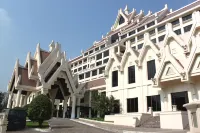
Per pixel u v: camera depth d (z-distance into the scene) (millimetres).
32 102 19219
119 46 54000
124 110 30719
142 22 67625
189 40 24172
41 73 30188
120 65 33438
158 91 26469
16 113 18141
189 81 21453
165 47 24688
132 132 15391
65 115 34750
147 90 28125
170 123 18797
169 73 23578
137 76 30188
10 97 33469
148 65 29047
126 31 70750
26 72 32781
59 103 51031
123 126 21125
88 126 20906
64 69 32031
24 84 30578
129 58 32625
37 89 31094
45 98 19562
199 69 20625
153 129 17719
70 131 16547
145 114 23328
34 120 19109
